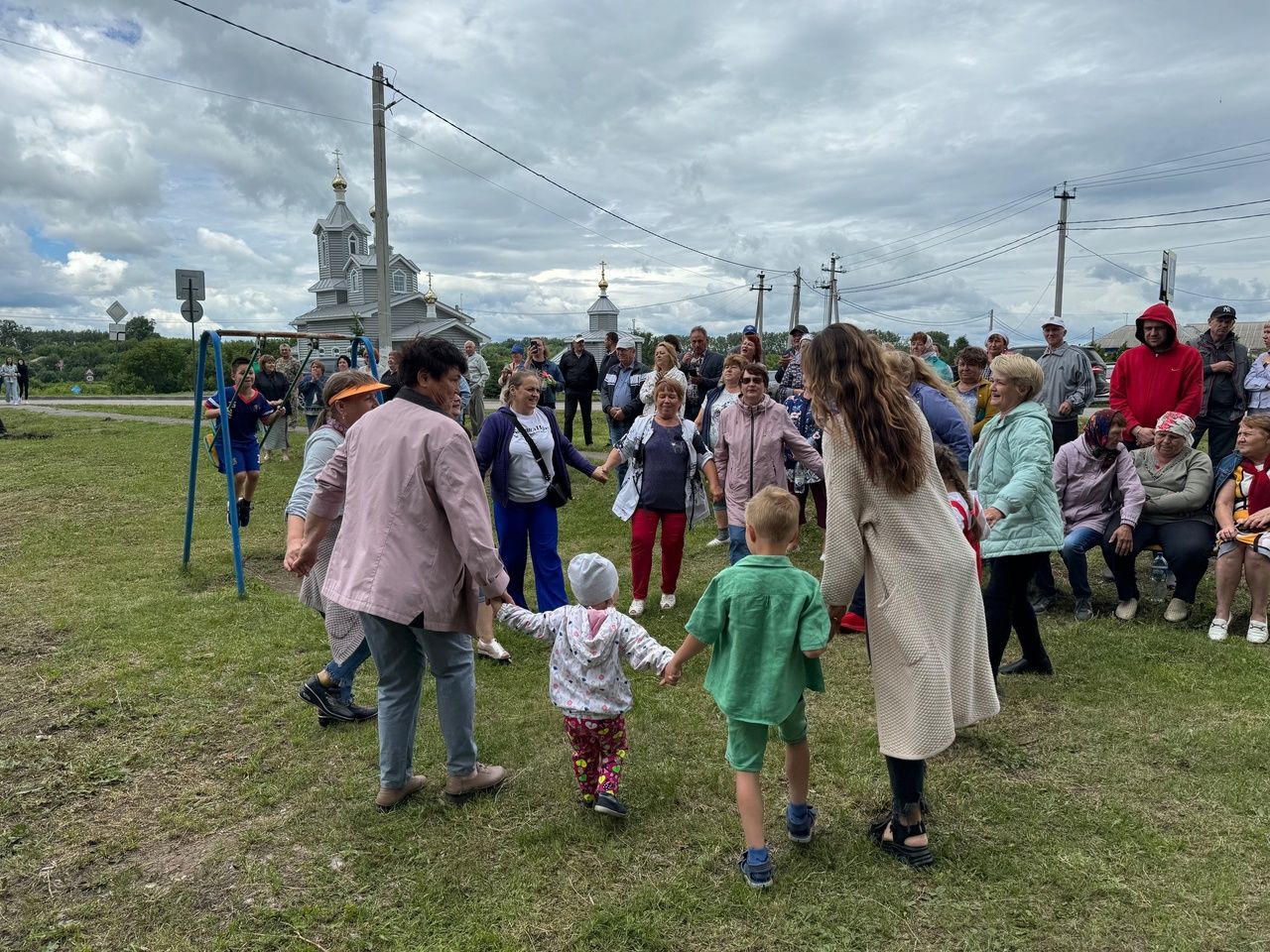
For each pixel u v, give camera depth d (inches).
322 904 111.7
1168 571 246.5
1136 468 220.2
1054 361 319.3
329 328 1508.4
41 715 170.6
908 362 151.3
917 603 109.1
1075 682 175.8
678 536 227.5
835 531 110.0
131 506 394.9
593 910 109.1
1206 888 109.0
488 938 104.1
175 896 114.3
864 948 101.2
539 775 143.1
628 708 128.8
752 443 220.1
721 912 107.7
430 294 1569.9
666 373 288.8
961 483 131.1
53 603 244.7
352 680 167.8
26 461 535.8
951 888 110.8
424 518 122.4
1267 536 193.5
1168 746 147.6
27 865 122.0
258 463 372.5
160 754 154.5
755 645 110.9
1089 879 111.6
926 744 107.8
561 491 211.6
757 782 112.3
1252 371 303.7
